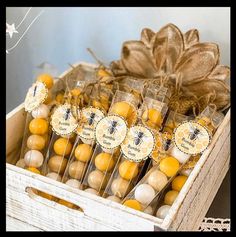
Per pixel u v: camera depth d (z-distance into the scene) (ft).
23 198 2.03
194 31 2.29
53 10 2.78
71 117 2.10
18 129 2.28
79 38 2.82
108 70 2.50
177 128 2.01
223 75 2.27
